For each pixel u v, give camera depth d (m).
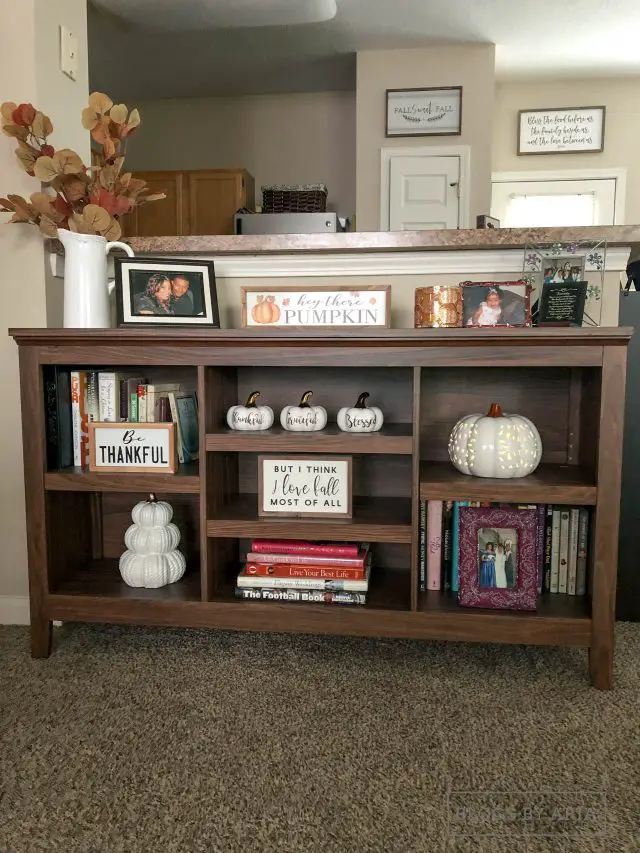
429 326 1.61
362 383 1.90
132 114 1.81
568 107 4.95
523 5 3.76
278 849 0.98
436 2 3.72
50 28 1.89
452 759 1.21
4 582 1.93
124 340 1.56
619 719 1.35
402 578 1.83
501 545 1.57
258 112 5.29
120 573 1.81
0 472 1.91
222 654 1.66
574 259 1.69
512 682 1.51
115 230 1.80
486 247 1.76
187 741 1.27
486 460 1.57
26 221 1.77
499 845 0.99
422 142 4.47
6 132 1.71
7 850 0.99
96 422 1.67
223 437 1.61
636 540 1.91
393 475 1.91
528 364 1.47
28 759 1.21
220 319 1.92
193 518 1.97
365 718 1.35
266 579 1.65
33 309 1.85
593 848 0.98
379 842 1.00
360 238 1.76
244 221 3.82
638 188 4.96
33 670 1.58
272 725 1.32
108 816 1.06
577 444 1.80
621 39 4.21
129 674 1.55
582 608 1.57
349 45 4.32
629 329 1.41
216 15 3.35
